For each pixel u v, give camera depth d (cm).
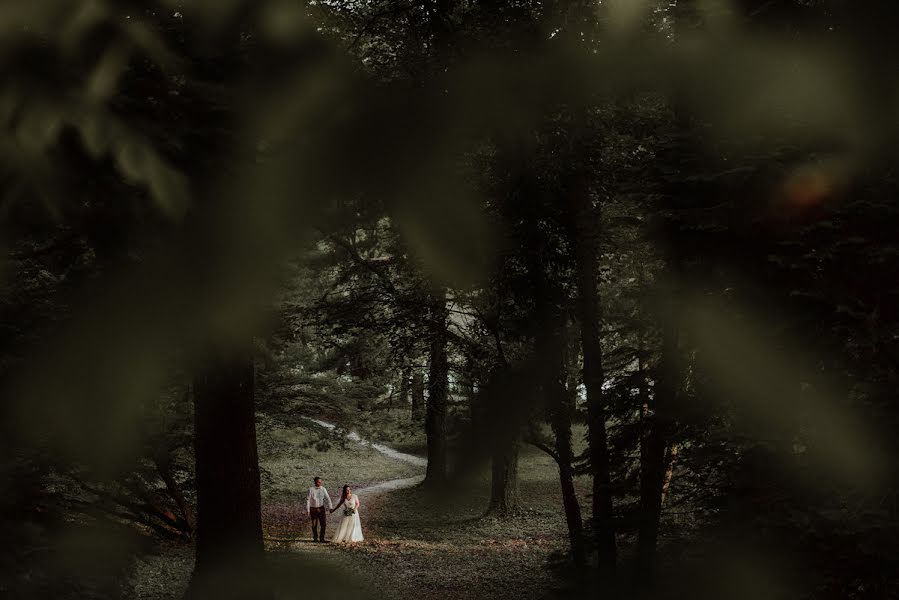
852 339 508
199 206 42
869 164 379
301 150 44
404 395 1398
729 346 490
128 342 42
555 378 51
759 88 63
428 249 47
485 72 47
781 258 495
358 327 1155
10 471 43
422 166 46
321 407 1441
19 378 41
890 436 484
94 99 35
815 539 480
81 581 51
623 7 49
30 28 34
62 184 36
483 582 1205
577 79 49
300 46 41
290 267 45
